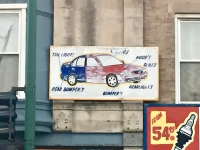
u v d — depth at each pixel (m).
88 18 15.10
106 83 14.75
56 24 14.95
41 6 14.87
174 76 15.04
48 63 14.78
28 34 9.60
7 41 14.84
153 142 14.59
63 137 14.62
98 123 14.72
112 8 15.20
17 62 14.77
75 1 15.12
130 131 14.66
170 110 14.73
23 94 14.49
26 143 9.29
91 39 15.02
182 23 15.33
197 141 14.63
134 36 15.04
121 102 14.73
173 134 14.64
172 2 15.29
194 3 15.30
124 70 14.80
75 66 14.76
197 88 15.16
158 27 15.20
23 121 13.95
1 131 9.37
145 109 14.72
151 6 15.26
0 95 9.61
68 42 14.93
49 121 14.38
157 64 14.86
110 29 15.10
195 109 14.75
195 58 15.25
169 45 15.15
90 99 14.69
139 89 14.77
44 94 14.59
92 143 14.64
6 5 14.88
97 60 14.82
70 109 14.64
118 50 14.87
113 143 14.67
